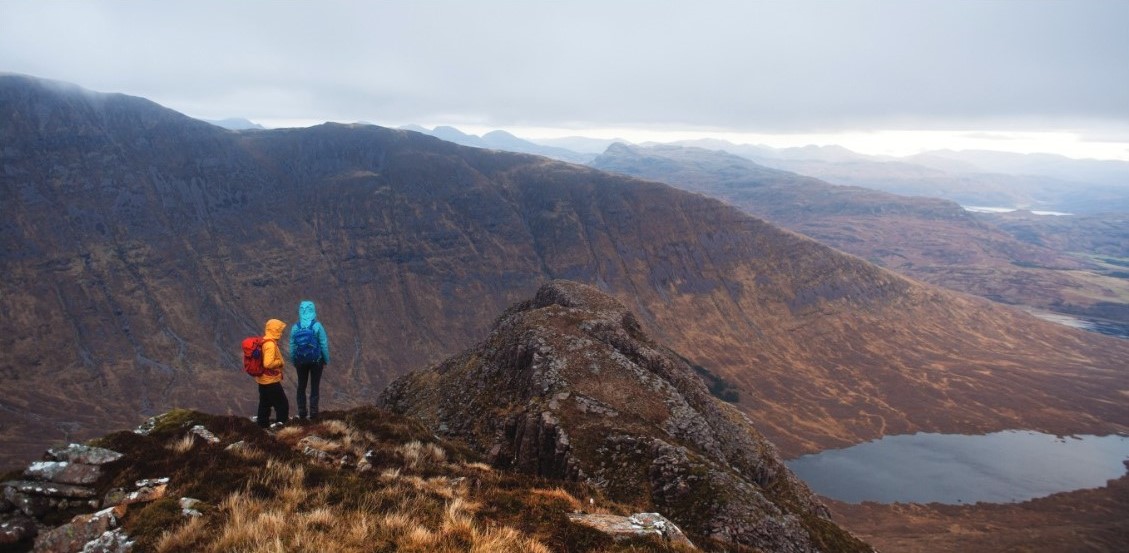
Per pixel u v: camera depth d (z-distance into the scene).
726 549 23.83
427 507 13.33
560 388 60.38
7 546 10.38
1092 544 142.62
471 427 64.25
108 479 12.38
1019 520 162.00
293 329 20.48
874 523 156.25
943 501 173.50
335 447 17.92
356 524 11.37
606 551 13.08
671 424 59.12
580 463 49.72
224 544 10.09
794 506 55.38
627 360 68.44
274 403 19.53
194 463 13.41
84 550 10.28
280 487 13.16
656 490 45.75
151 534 10.53
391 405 85.88
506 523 13.60
